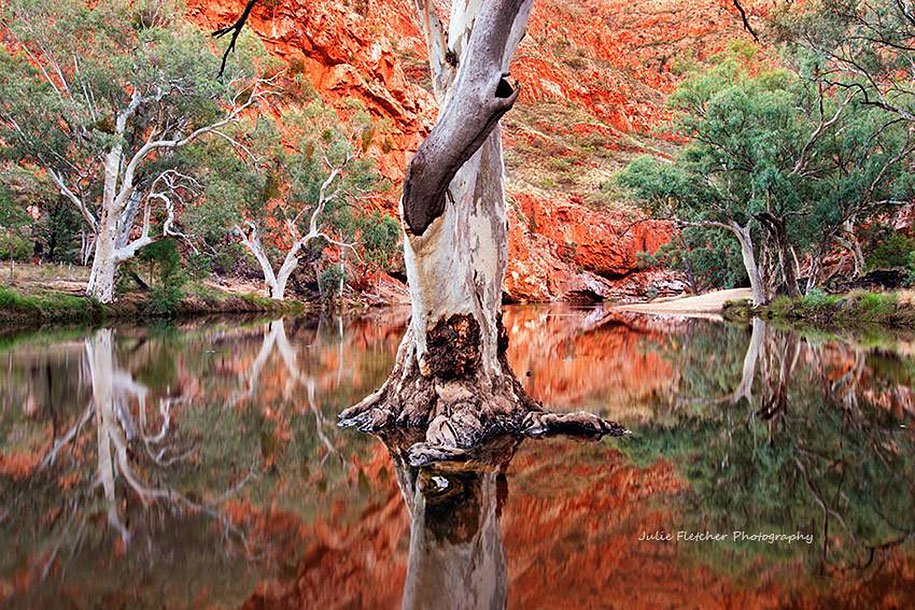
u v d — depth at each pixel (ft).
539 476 14.62
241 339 53.88
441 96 21.06
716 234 123.34
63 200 87.97
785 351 44.09
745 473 14.58
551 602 7.95
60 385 28.58
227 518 11.57
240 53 83.15
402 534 10.75
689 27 360.28
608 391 28.07
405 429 20.18
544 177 212.84
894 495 12.67
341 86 168.35
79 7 75.82
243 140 97.96
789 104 86.22
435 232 19.12
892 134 83.97
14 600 8.02
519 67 273.13
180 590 8.37
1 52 73.51
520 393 22.08
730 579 8.60
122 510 11.99
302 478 14.49
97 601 8.01
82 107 72.23
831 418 21.53
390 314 106.83
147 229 80.38
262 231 110.11
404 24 244.22
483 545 10.21
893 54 74.33
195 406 24.14
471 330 20.58
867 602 7.76
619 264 195.31
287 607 7.87
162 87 75.05
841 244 100.37
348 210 121.80
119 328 63.41
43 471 15.03
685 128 91.20
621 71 334.65
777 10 73.61
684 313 107.76
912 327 65.41
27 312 64.54
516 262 176.96
